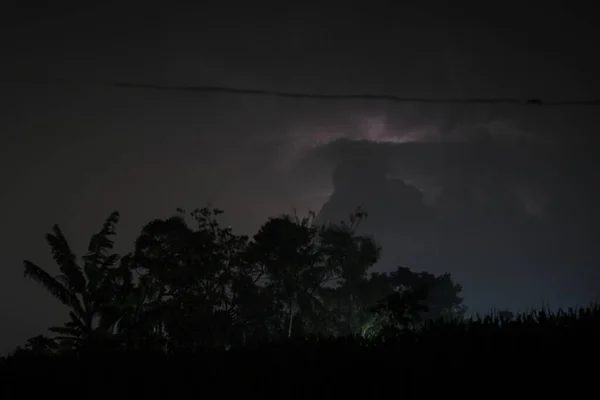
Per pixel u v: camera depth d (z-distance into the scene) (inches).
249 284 1122.7
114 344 816.3
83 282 885.2
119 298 896.3
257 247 1186.6
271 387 297.6
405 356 296.7
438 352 289.3
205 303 1007.6
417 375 274.1
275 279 1205.1
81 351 461.1
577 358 255.9
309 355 327.3
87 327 871.1
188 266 975.0
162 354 409.1
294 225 1228.5
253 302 1085.1
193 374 328.5
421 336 328.8
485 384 258.2
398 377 277.9
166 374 335.9
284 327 1181.1
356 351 325.7
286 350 350.6
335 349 339.0
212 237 1074.7
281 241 1190.3
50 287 870.4
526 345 275.7
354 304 1261.1
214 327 991.6
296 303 1224.2
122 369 354.9
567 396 244.8
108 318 876.0
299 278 1240.2
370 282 1270.9
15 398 342.6
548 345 270.5
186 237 994.1
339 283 1304.1
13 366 390.3
